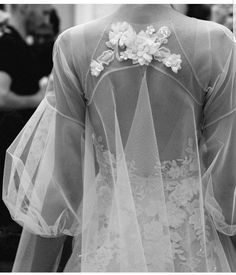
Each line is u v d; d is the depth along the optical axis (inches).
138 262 62.6
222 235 67.6
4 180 70.2
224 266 65.2
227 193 63.8
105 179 65.5
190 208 63.9
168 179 63.7
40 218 66.5
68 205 66.6
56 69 65.4
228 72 61.9
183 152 63.2
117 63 62.5
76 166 66.5
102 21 64.7
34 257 69.9
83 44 63.7
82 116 66.2
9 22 124.2
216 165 63.7
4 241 87.3
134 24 63.1
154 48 61.7
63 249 72.4
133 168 63.4
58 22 129.7
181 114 62.3
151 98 62.2
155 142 62.7
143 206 63.7
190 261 63.6
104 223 65.5
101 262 64.3
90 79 63.5
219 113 63.2
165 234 63.3
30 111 109.8
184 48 61.5
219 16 120.0
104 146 64.9
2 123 94.2
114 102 62.8
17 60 114.4
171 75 61.4
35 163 68.5
